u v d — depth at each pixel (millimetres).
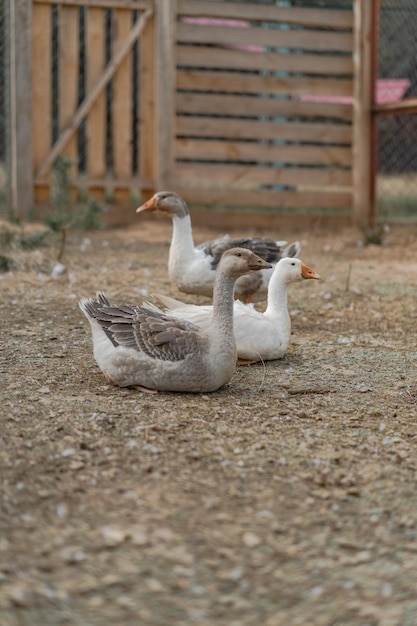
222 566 3783
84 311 6238
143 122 14711
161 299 6879
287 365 6879
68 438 5078
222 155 14797
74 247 12055
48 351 7023
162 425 5332
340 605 3539
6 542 3896
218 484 4547
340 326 8258
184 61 14445
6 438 5059
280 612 3484
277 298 6938
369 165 15039
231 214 14844
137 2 14312
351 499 4441
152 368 5824
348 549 3959
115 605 3488
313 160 15117
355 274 10844
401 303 9258
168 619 3414
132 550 3875
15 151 14125
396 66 17234
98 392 5969
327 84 14992
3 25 16188
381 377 6621
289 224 15070
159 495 4398
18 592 3533
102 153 14672
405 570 3797
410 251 12844
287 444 5121
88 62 14398
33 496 4348
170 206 8242
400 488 4590
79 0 14094
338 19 14883
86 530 4031
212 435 5211
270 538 4023
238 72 15461
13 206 14391
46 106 14367
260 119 15203
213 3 14445
